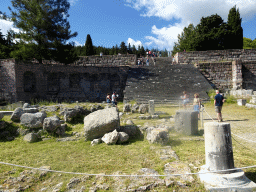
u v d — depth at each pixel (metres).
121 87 24.08
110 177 3.93
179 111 6.99
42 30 20.84
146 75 22.83
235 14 33.75
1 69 18.91
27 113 7.70
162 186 3.52
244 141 5.96
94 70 24.03
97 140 6.30
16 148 6.11
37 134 7.06
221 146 3.58
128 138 6.41
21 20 19.91
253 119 9.09
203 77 21.09
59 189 3.61
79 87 23.59
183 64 25.03
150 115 10.11
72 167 4.53
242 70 22.50
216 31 33.78
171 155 4.90
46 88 21.66
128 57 28.17
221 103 8.53
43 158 5.18
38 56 21.03
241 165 4.20
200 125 8.20
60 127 7.49
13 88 18.59
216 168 3.58
